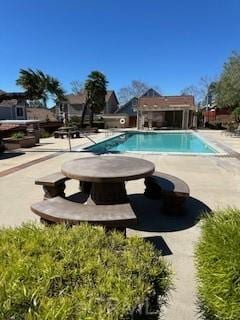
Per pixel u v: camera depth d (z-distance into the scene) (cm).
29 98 1513
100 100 3356
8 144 1388
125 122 3791
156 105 3259
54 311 113
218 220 227
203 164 925
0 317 111
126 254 174
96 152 1252
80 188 610
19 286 127
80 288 134
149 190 566
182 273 297
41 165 923
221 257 183
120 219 333
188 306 246
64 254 164
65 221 337
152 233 402
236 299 167
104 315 116
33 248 169
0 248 167
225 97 2430
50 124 2506
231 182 683
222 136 2133
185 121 3102
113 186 464
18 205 520
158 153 1201
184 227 422
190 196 573
